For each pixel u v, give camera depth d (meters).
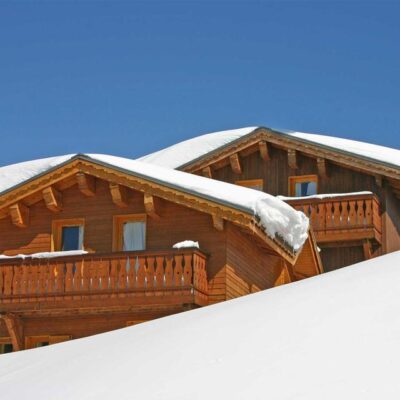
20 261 22.95
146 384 9.70
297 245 24.27
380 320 10.27
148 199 22.81
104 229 23.77
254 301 13.43
